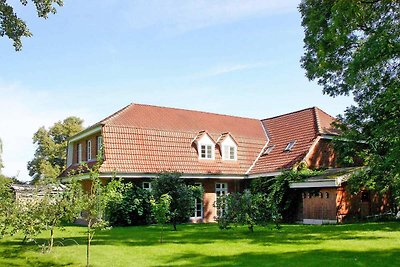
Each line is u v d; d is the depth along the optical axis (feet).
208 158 92.38
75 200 38.37
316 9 68.13
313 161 85.30
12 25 47.32
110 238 53.52
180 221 80.38
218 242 47.39
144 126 88.38
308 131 92.22
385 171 59.06
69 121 180.04
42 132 176.45
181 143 90.89
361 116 63.36
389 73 57.82
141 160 83.05
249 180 94.73
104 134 82.53
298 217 80.94
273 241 47.06
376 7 58.39
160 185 68.80
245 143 99.60
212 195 91.20
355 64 53.36
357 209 75.41
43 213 39.55
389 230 55.36
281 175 81.71
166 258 36.83
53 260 37.01
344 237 48.78
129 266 33.47
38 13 47.57
